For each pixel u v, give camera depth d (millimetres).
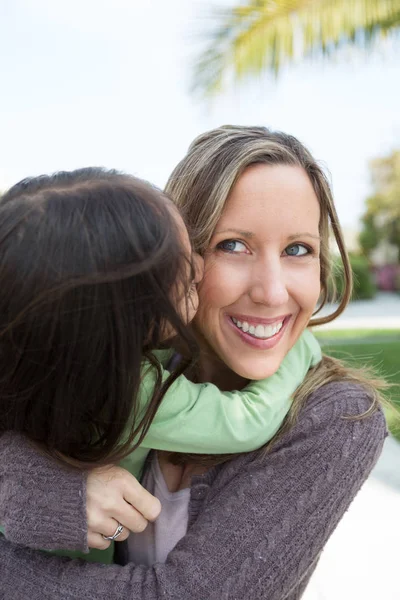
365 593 2422
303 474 892
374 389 1016
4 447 877
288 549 846
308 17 4250
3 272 762
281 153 966
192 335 837
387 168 16281
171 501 993
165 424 897
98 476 869
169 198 896
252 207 939
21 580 870
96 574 857
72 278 734
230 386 1143
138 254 763
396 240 16406
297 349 1058
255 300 952
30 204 781
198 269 958
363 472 917
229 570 829
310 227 975
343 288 1198
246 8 4277
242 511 870
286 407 957
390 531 2844
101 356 768
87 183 818
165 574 838
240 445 907
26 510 837
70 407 795
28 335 762
